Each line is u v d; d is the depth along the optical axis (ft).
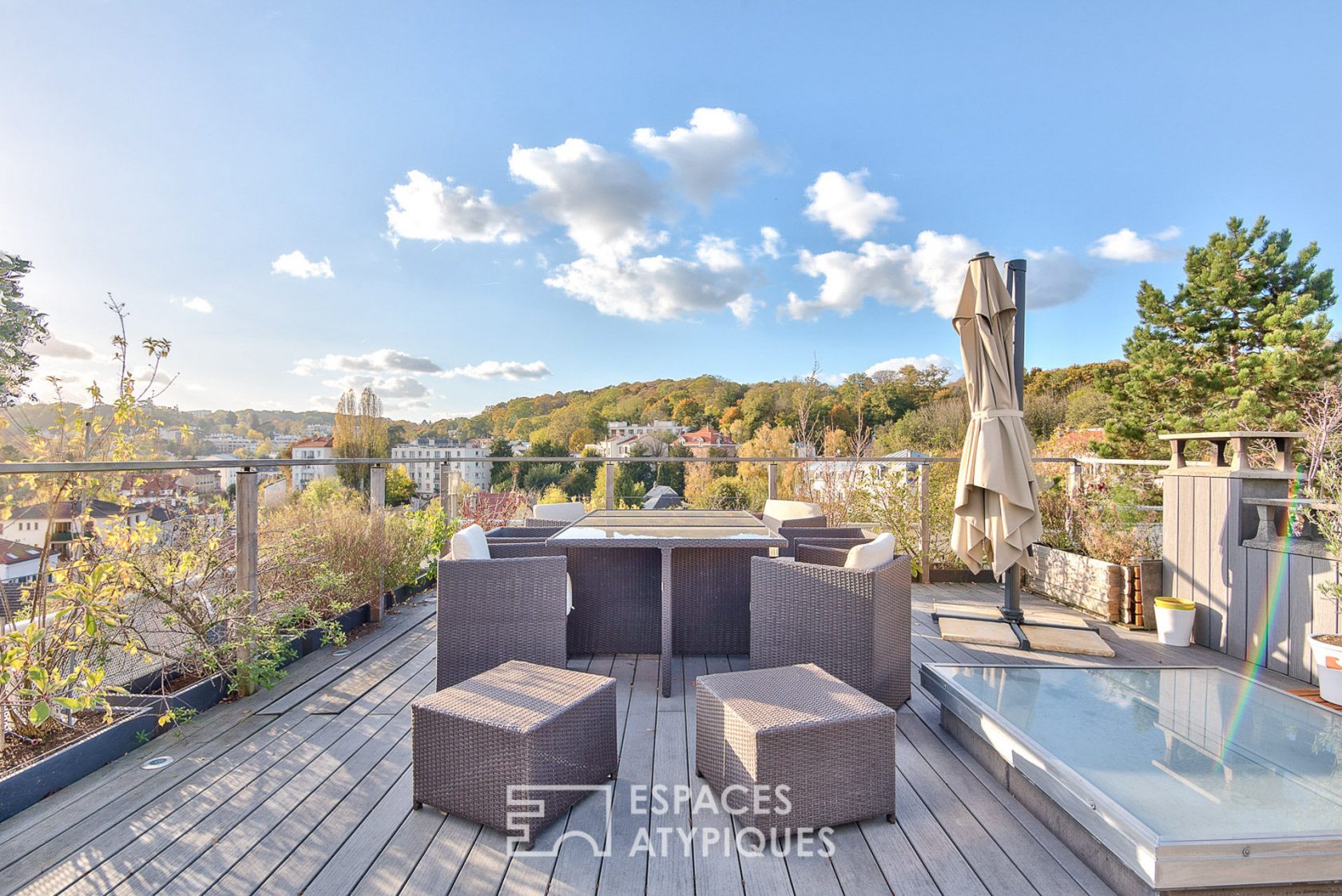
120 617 8.55
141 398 9.52
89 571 8.27
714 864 6.03
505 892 5.62
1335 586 10.05
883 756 6.73
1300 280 48.73
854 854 6.21
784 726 6.38
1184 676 9.10
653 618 12.21
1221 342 50.31
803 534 13.08
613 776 7.61
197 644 9.77
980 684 8.80
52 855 6.08
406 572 16.10
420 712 6.87
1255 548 11.95
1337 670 9.71
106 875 5.80
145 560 9.27
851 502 20.34
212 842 6.31
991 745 7.72
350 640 13.19
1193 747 6.91
